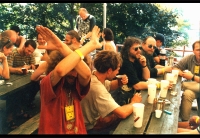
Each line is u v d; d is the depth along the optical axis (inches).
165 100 98.7
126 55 120.1
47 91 65.1
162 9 342.0
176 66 150.2
